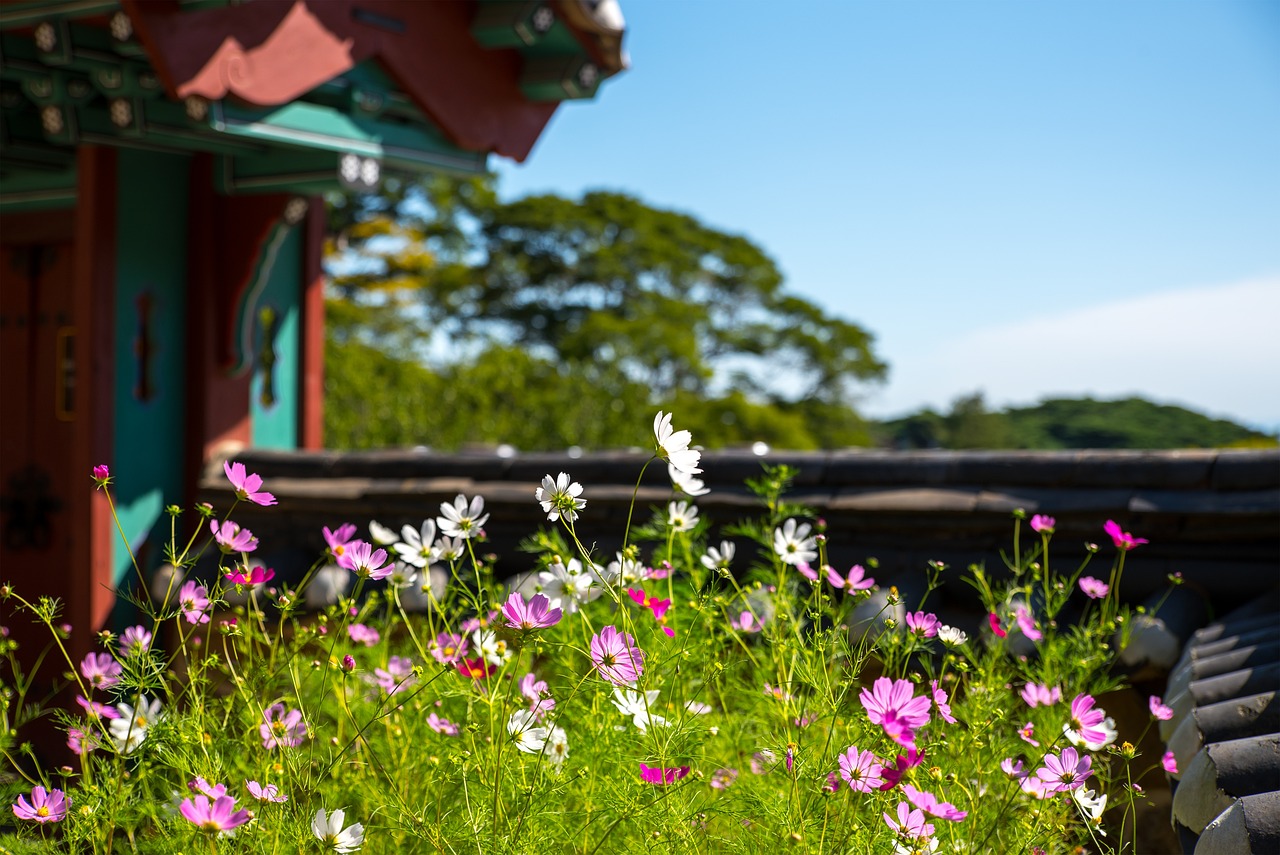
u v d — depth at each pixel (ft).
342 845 5.39
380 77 13.89
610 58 15.02
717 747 6.67
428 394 41.29
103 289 14.06
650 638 6.49
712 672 6.40
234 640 6.73
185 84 11.51
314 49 12.78
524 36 14.33
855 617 8.42
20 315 15.99
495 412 42.70
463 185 100.99
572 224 118.73
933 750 5.96
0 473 15.98
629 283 123.65
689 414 101.86
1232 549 8.89
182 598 6.39
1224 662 6.97
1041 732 6.62
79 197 14.11
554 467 11.54
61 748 14.06
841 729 5.93
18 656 15.40
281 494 12.73
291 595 6.57
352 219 86.79
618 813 5.65
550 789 5.63
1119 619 7.47
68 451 15.47
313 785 5.77
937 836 5.67
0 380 16.08
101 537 13.91
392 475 12.50
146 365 14.61
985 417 69.31
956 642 6.51
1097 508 9.07
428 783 6.23
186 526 14.67
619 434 44.73
